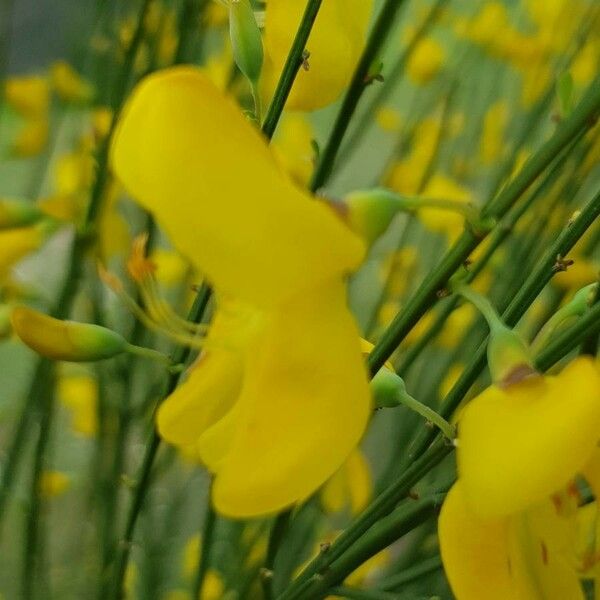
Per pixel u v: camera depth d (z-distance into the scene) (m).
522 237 0.22
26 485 0.25
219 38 0.28
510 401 0.12
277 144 0.28
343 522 0.26
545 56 0.29
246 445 0.12
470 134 0.30
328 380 0.12
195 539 0.27
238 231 0.12
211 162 0.12
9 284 0.22
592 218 0.14
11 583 0.25
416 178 0.28
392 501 0.14
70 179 0.28
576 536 0.13
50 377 0.21
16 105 0.28
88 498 0.25
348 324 0.12
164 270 0.25
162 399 0.16
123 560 0.17
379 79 0.15
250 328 0.13
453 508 0.13
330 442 0.12
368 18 0.14
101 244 0.21
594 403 0.12
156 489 0.28
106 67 0.25
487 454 0.12
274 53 0.15
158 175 0.12
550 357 0.13
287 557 0.23
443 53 0.30
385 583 0.17
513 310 0.14
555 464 0.12
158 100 0.12
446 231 0.26
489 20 0.29
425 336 0.18
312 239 0.12
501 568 0.13
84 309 0.25
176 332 0.13
